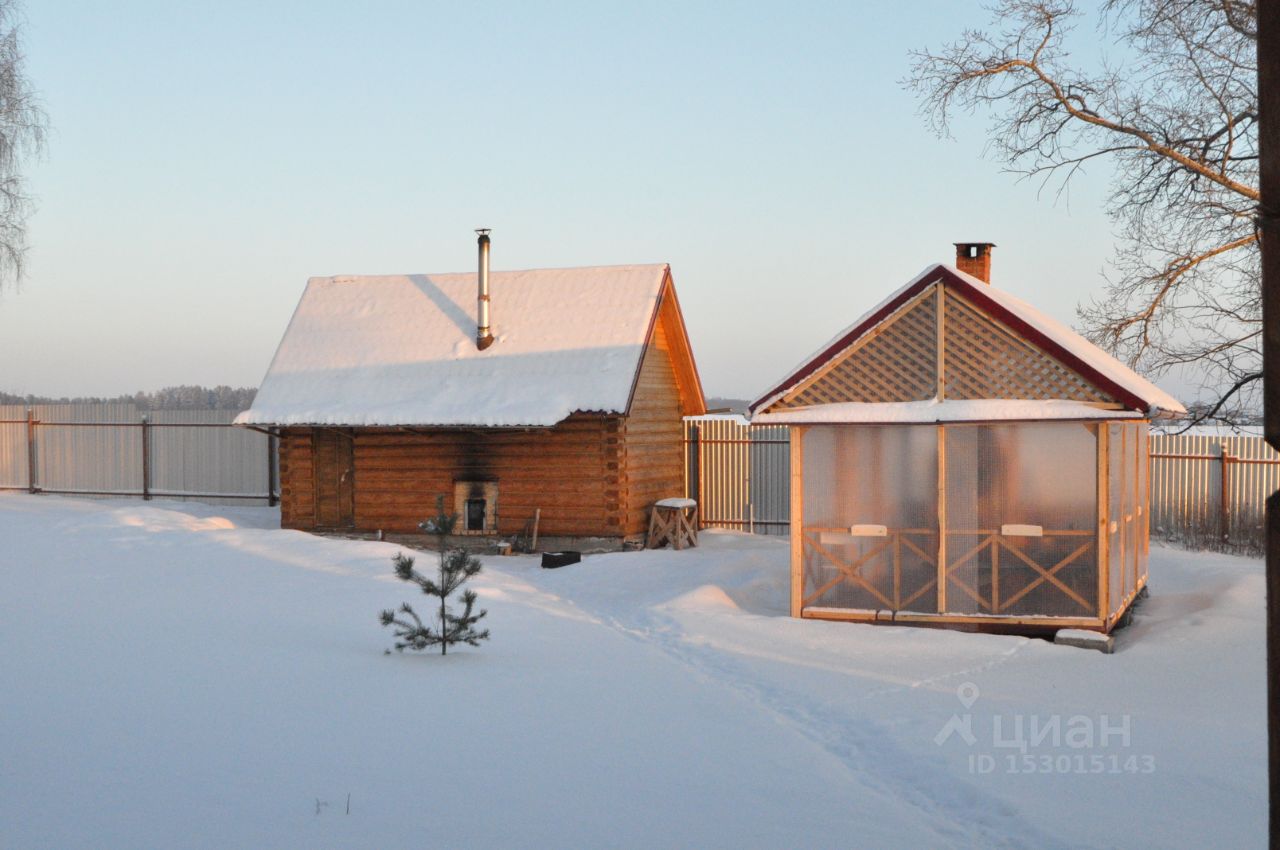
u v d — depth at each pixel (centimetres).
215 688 886
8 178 2981
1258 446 2127
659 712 894
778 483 2408
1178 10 1895
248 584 1502
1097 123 1986
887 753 806
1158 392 1462
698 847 582
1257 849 602
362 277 2564
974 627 1338
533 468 2122
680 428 2431
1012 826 647
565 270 2391
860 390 1374
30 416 3116
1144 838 622
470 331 2328
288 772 673
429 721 816
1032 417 1275
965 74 2027
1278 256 206
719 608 1462
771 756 775
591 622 1382
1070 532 1284
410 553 1820
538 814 620
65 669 934
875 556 1370
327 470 2289
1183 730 866
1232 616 1334
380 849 551
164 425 2941
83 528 2028
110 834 550
